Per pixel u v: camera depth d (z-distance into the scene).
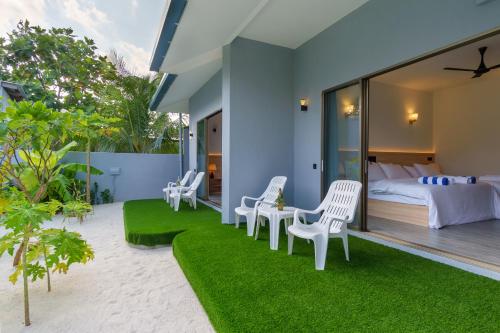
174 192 6.38
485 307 1.93
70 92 11.23
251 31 4.42
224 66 4.62
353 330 1.67
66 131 2.38
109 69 11.39
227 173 4.58
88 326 1.98
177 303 2.32
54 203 2.39
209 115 6.68
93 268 3.09
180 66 5.28
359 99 3.73
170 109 9.13
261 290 2.18
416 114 6.96
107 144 9.16
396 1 3.22
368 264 2.74
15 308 2.25
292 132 5.08
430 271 2.55
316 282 2.32
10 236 2.05
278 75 4.95
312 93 4.62
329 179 4.34
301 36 4.57
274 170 4.92
